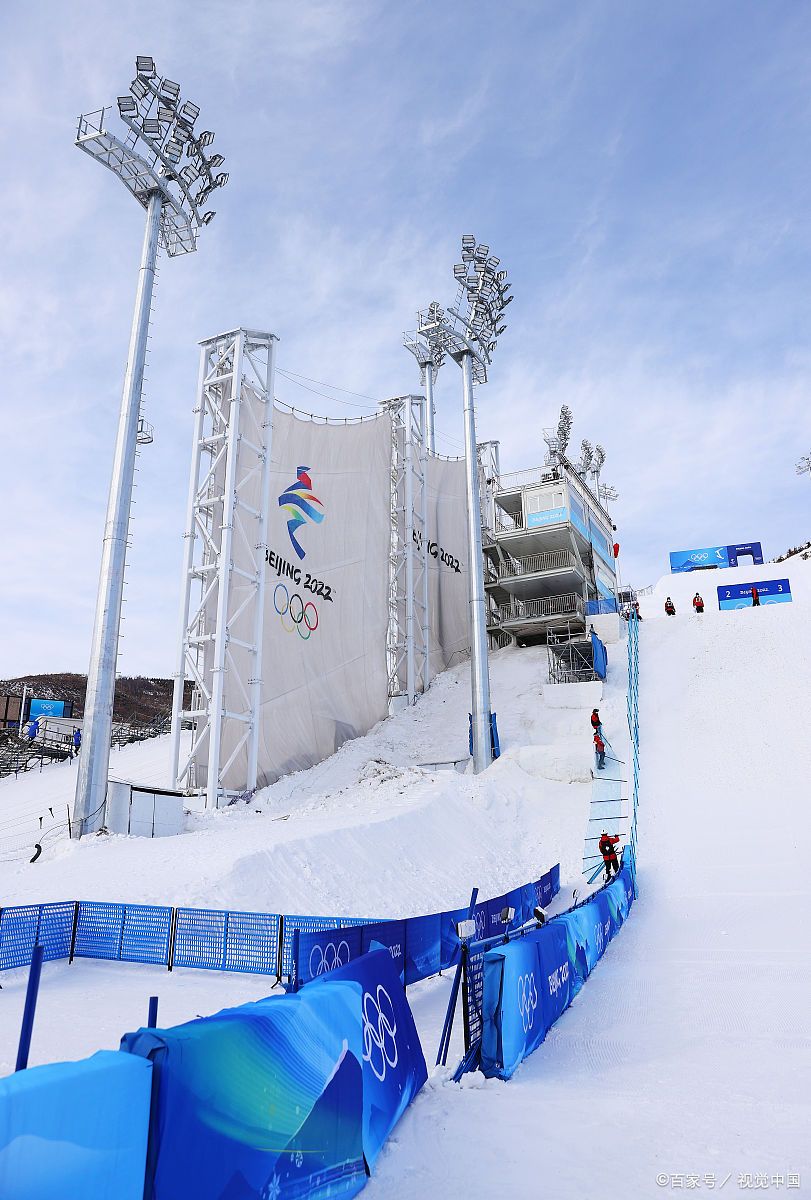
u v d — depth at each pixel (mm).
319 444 38062
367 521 40594
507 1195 3869
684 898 15672
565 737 31250
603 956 11383
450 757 34531
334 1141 4031
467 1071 6168
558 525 44844
